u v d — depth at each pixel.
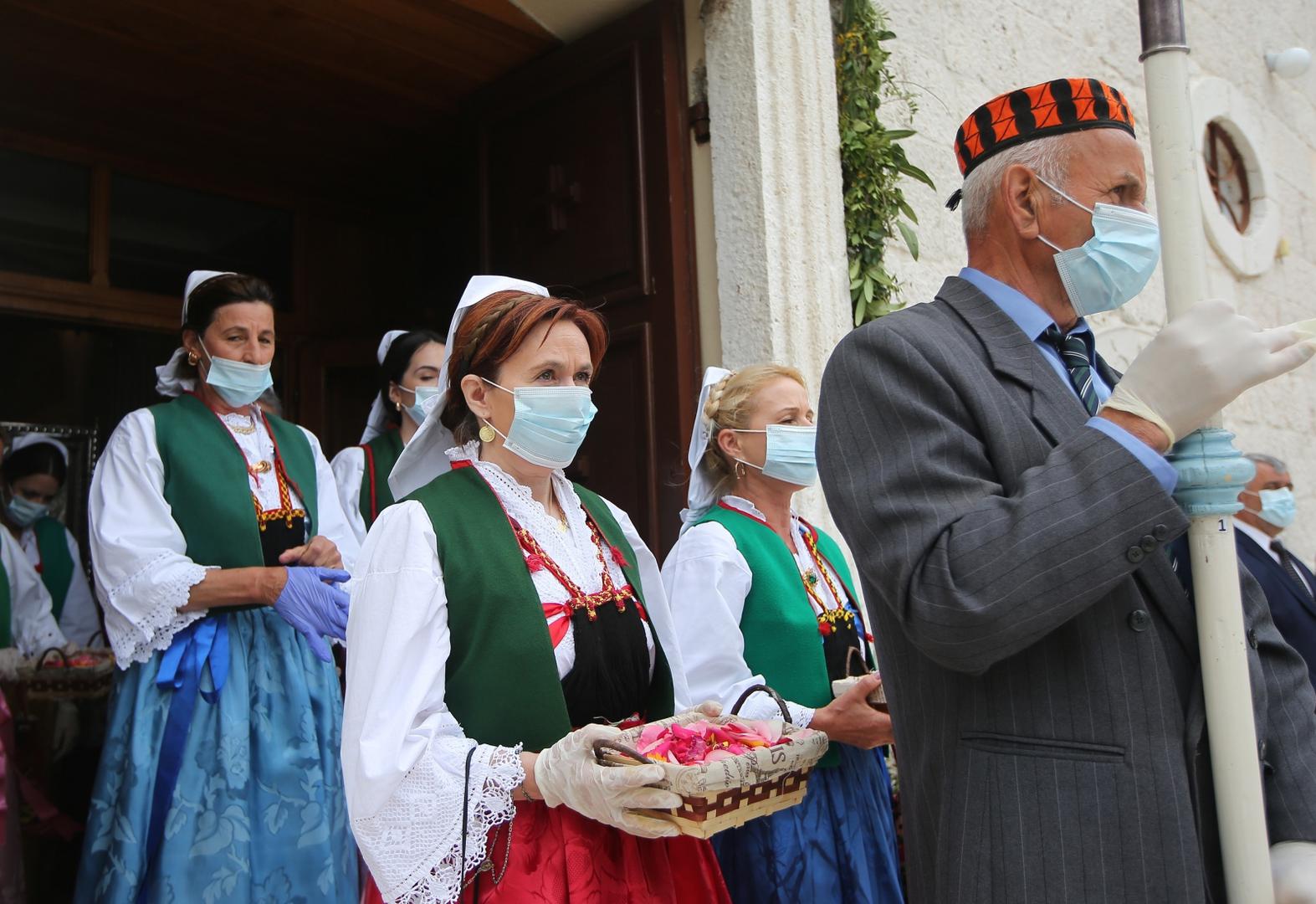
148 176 4.50
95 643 4.38
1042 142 1.45
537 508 1.67
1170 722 1.22
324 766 2.51
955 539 1.18
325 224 5.04
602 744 1.33
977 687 1.29
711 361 3.13
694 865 1.62
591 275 3.36
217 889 2.25
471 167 3.90
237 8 3.44
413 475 1.79
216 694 2.39
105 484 2.56
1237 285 5.65
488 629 1.49
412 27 3.54
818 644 2.18
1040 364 1.38
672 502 3.08
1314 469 5.99
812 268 3.14
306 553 2.65
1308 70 6.77
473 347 1.67
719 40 3.18
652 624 1.75
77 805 3.42
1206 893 1.21
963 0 4.16
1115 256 1.40
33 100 4.03
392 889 1.34
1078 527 1.13
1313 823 1.32
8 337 4.61
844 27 3.45
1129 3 5.18
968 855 1.25
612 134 3.34
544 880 1.41
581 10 3.40
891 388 1.32
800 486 2.35
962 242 3.98
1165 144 1.25
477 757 1.39
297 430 2.98
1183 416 1.16
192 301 2.77
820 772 2.10
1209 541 1.20
